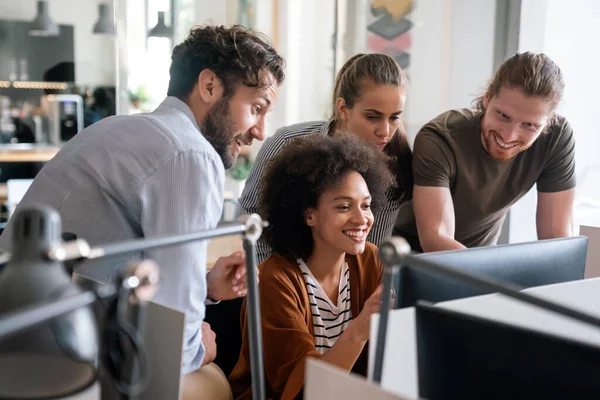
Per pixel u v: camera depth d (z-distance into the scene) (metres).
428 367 0.83
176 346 0.82
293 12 4.26
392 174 1.84
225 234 0.73
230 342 1.60
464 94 3.75
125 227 1.34
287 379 1.32
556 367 0.77
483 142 1.93
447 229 1.91
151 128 1.34
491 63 3.66
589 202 3.15
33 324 0.50
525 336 0.79
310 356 1.30
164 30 4.28
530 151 1.98
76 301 0.54
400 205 1.97
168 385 0.84
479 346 0.81
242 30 1.46
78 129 4.32
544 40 3.52
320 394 0.69
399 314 0.82
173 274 1.25
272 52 1.45
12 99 4.21
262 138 1.51
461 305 0.88
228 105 1.43
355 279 1.53
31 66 4.21
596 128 3.37
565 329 0.94
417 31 3.86
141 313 0.59
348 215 1.43
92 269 1.31
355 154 1.46
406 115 3.93
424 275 1.07
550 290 0.96
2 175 4.21
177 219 1.30
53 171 1.39
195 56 1.42
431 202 1.90
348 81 1.84
